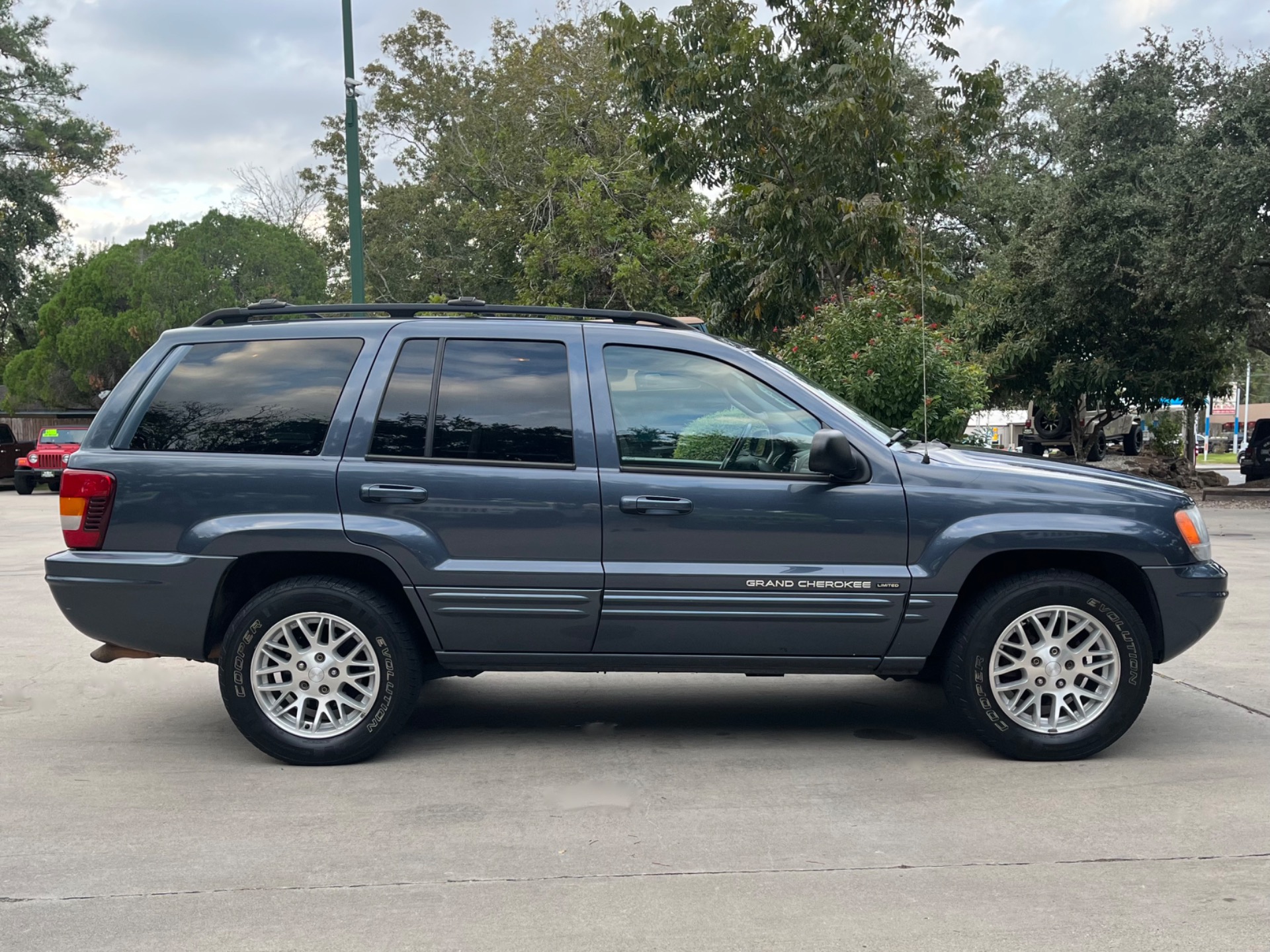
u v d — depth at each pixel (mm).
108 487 4719
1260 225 17453
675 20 16859
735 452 4742
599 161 27484
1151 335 22219
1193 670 6441
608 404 4773
